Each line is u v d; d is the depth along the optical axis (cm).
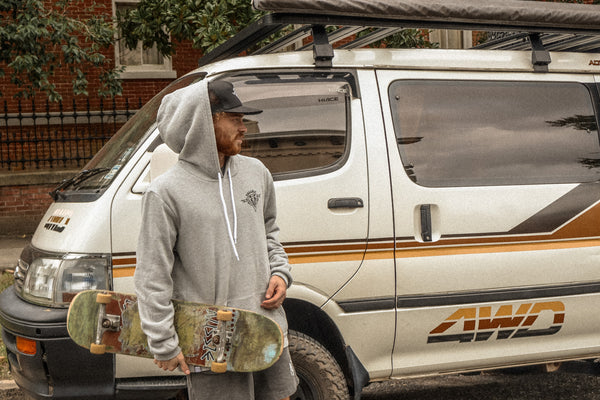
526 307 422
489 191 416
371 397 511
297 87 403
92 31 1065
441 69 428
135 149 376
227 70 398
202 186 266
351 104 407
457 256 409
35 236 394
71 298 352
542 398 501
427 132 416
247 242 275
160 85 1267
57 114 1177
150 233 258
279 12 388
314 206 387
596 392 511
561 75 450
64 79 1208
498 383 537
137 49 1271
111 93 1107
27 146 1205
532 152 433
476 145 423
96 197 366
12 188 1142
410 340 406
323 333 402
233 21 839
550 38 471
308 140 397
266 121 395
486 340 420
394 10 400
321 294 388
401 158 406
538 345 432
